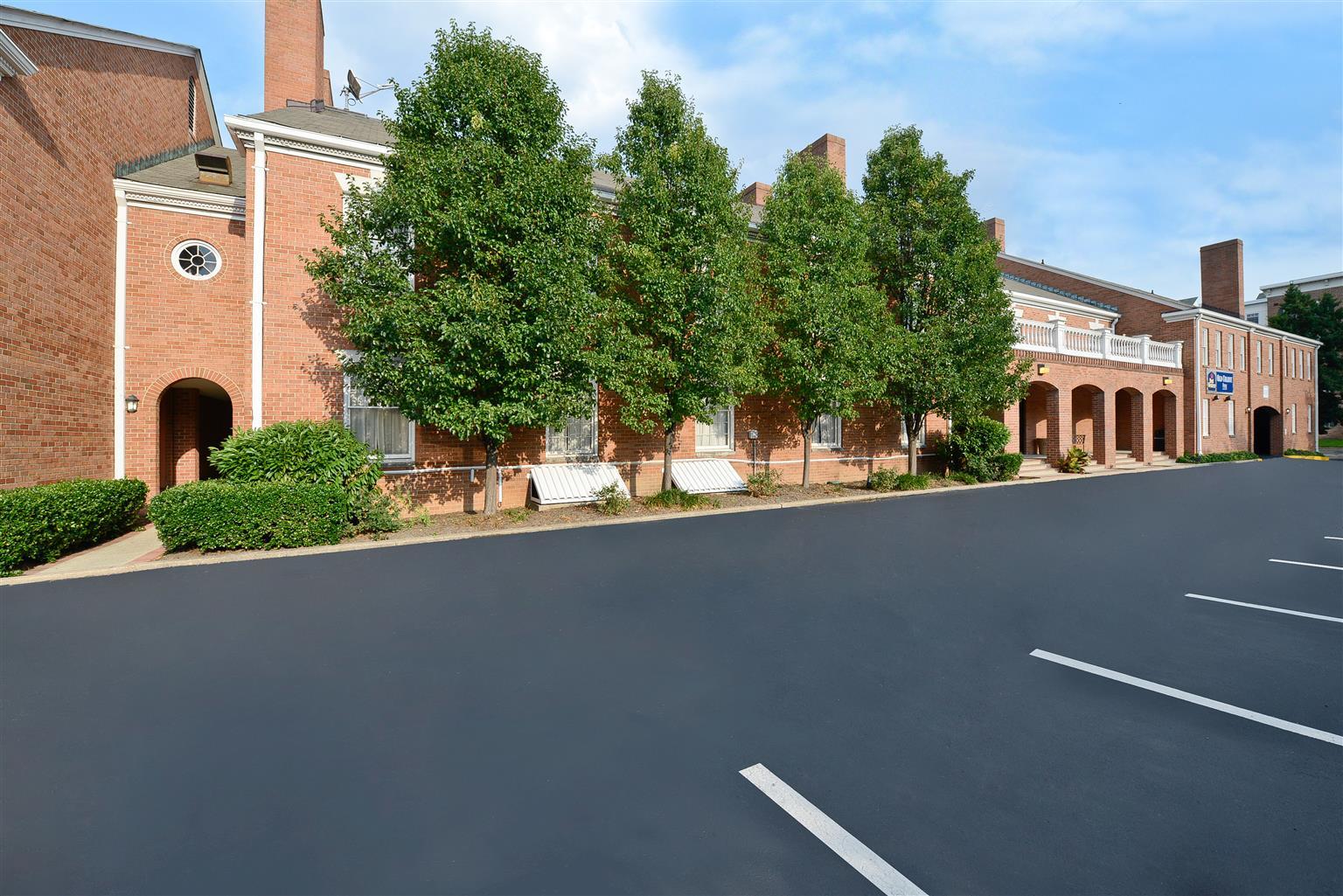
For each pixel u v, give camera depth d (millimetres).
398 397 10383
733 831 2660
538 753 3305
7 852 2500
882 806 2846
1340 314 40125
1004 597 6379
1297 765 3213
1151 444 26344
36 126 9672
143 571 7582
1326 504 13953
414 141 10383
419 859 2469
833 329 14164
